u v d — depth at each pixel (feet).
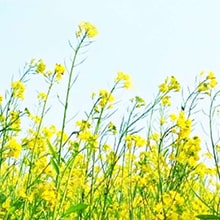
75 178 5.39
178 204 4.86
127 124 5.21
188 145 5.12
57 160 4.84
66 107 4.91
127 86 5.35
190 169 5.15
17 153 4.95
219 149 5.43
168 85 5.57
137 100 5.29
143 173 5.49
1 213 4.78
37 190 4.98
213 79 5.25
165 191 5.08
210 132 5.01
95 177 5.32
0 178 5.33
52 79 5.43
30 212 5.15
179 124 5.15
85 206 4.70
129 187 5.44
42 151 5.74
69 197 5.60
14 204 4.89
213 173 5.73
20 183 5.78
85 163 5.36
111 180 5.42
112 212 5.58
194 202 5.53
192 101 5.23
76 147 5.10
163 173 5.47
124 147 5.23
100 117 5.24
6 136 5.30
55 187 4.83
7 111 5.53
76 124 5.42
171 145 5.18
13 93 5.60
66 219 5.28
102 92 5.32
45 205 5.05
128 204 5.53
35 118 6.19
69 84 4.95
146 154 5.56
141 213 5.54
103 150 5.57
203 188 6.25
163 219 4.79
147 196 5.50
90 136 5.16
